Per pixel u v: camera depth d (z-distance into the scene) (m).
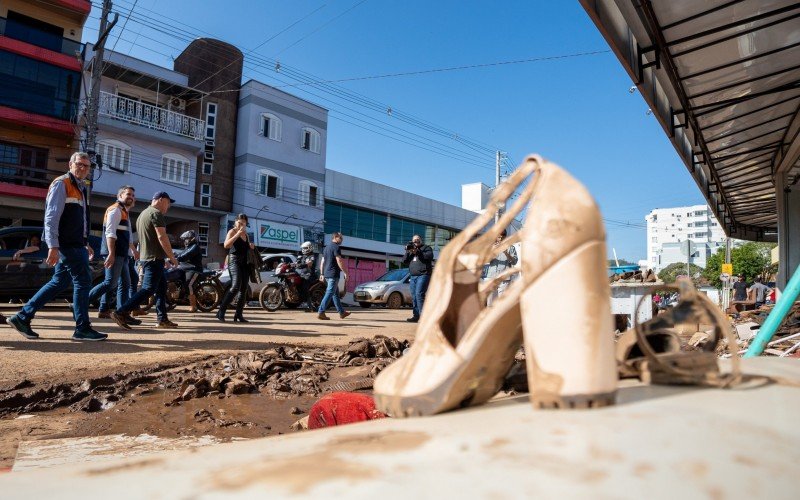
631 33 5.62
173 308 11.37
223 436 2.45
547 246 0.87
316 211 29.95
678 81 6.16
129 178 22.77
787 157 9.43
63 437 2.41
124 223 6.24
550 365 0.83
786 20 5.13
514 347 1.04
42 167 20.94
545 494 0.49
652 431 0.66
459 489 0.50
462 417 0.85
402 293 17.48
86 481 0.62
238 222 8.22
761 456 0.58
